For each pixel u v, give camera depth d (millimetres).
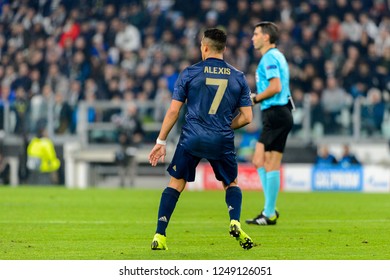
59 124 84188
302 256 30922
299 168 74312
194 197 61125
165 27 98438
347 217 45250
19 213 47062
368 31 96500
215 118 30656
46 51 99375
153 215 46219
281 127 41250
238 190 31188
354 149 81000
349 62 90750
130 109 82188
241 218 45000
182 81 30641
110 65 95625
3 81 99125
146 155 81312
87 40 97062
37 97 90688
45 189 70875
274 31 41344
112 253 31453
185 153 30766
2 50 102812
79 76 95250
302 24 94938
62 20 101188
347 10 97000
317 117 81250
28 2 104812
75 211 48500
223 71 30844
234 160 31141
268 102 41500
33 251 32188
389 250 32531
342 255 31250
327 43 92500
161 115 82438
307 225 40938
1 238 35844
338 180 73812
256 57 91938
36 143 82062
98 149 83375
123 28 98875
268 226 40500
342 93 86562
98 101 88938
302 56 90688
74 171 82812
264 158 41469
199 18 98125
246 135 78312
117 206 52000
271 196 41031
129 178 81250
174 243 34062
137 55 96750
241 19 96188
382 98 81312
